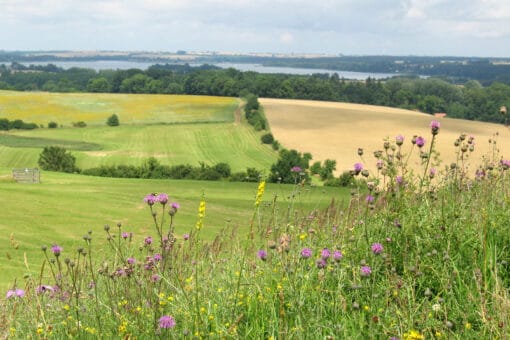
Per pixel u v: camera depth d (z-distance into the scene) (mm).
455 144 6512
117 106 129500
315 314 4020
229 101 137250
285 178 61625
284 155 64562
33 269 13570
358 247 5227
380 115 111438
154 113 122000
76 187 46625
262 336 3844
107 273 4875
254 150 88812
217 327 3832
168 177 74125
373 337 3594
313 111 118688
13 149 88125
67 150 88812
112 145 94250
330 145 85312
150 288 4430
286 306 4168
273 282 4566
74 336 4062
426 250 5012
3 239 22188
